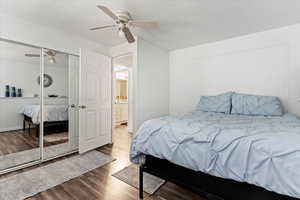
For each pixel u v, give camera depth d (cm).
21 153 282
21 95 325
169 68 408
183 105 387
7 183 193
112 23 252
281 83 266
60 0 192
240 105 269
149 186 190
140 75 321
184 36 308
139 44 318
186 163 142
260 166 108
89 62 305
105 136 346
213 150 128
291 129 137
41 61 263
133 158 188
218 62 335
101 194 174
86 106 300
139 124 317
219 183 131
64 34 285
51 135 327
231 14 224
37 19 238
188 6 204
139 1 193
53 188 184
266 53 281
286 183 97
